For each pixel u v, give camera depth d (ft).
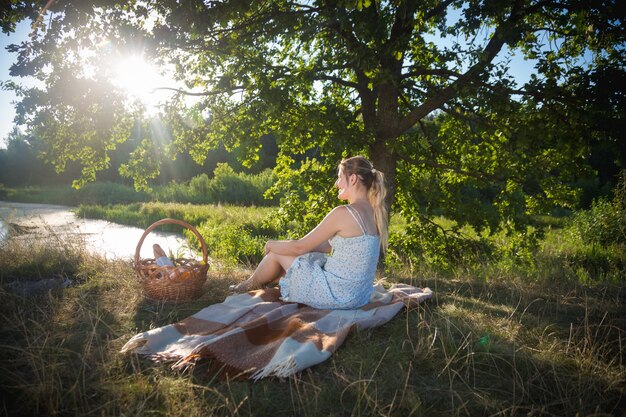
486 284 15.85
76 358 8.93
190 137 24.95
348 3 16.35
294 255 12.17
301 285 11.52
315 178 24.07
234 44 20.79
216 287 14.26
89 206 58.54
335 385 7.97
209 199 73.26
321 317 10.48
